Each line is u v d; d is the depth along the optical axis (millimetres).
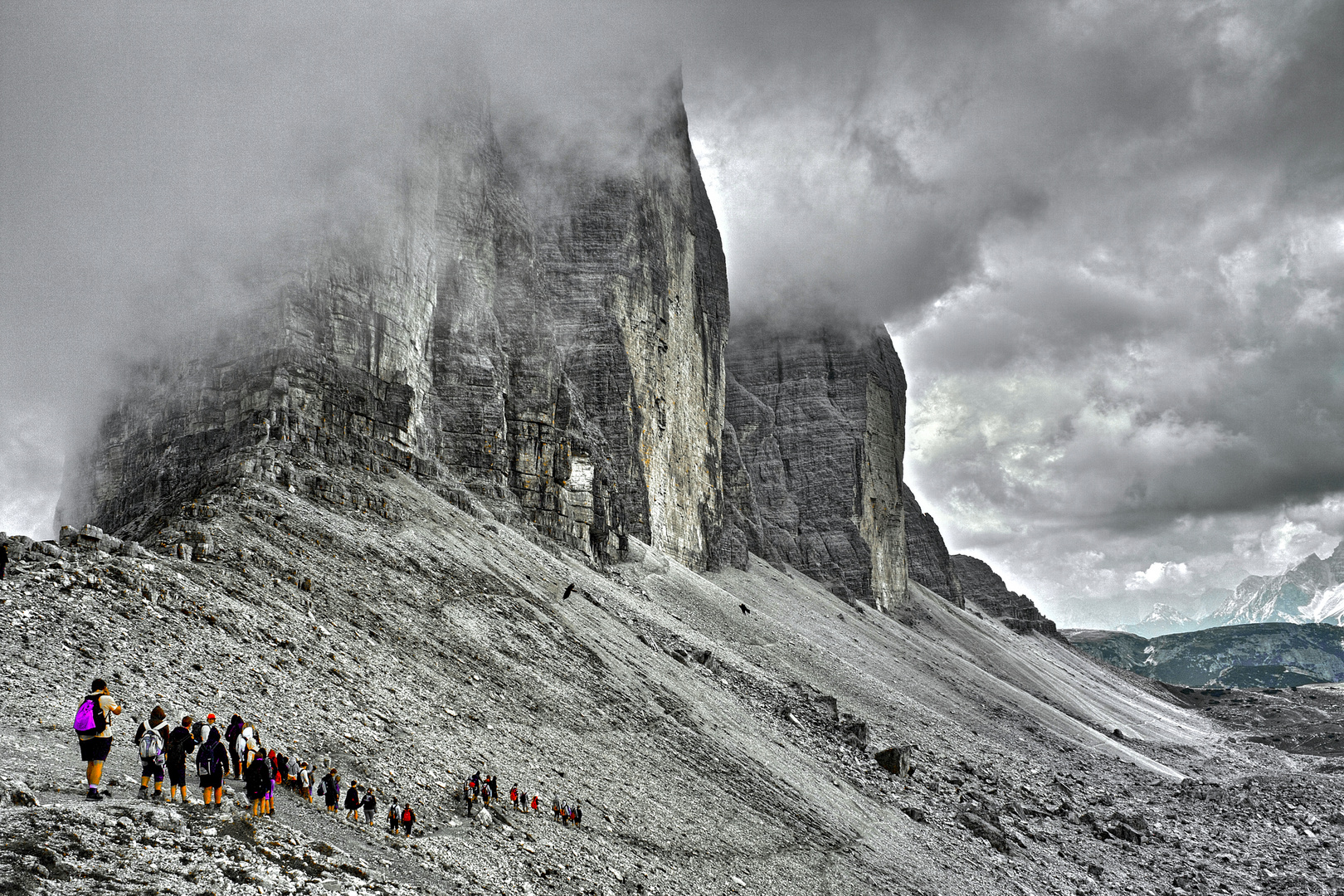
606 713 55156
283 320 68375
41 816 17859
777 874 43438
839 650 124188
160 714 21266
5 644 27859
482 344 92250
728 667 85438
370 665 43500
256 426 64750
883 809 62656
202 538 46719
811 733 75938
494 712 46969
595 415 123188
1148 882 65500
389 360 76875
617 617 78812
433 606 56281
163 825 19281
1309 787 111312
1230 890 65625
